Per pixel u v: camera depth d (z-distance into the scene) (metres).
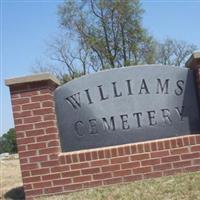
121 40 16.05
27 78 3.50
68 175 3.50
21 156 3.50
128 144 3.55
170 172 3.51
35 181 3.50
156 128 3.65
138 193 3.17
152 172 3.50
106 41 15.99
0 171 6.20
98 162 3.50
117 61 16.12
